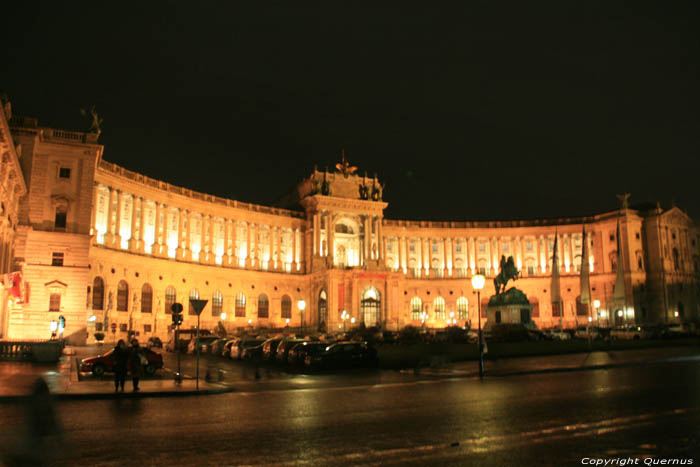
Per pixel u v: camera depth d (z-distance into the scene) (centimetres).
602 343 6688
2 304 6306
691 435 1767
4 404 2575
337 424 2070
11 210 6294
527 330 7231
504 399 2678
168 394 3012
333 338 7881
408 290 13400
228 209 11431
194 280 10556
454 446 1680
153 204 10031
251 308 11525
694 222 13938
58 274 7075
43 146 7269
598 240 13325
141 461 1539
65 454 1612
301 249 12581
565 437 1769
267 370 4594
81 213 7325
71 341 6994
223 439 1816
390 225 13562
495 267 13775
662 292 12812
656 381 3350
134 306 9288
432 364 4516
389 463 1497
